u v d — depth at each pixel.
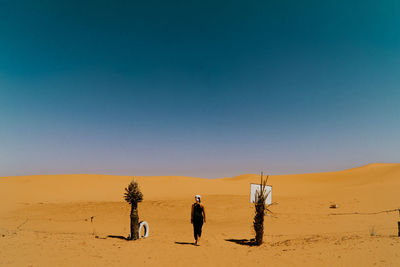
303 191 42.38
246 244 10.08
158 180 56.69
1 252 6.80
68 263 6.22
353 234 10.84
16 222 17.86
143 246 8.77
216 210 24.58
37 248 7.49
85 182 53.69
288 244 9.27
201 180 59.56
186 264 6.69
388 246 7.08
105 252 7.56
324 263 6.18
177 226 17.81
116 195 38.25
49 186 47.59
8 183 49.28
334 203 25.05
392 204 22.22
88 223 18.48
